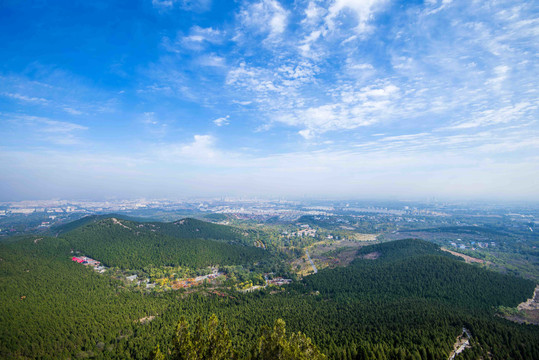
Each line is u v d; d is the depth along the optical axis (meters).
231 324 106.94
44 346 85.69
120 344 91.56
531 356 75.44
